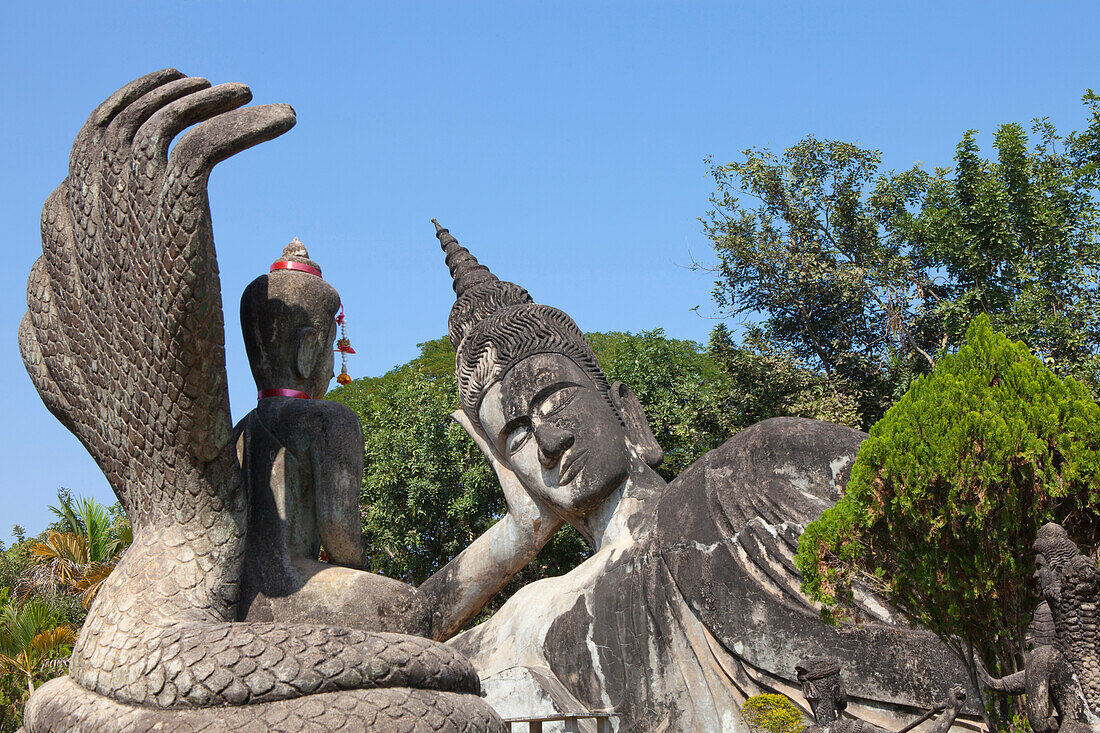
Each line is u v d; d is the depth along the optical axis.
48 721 4.23
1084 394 4.59
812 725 4.75
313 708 3.79
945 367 4.82
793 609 6.00
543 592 7.28
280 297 5.43
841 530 4.80
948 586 4.55
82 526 20.84
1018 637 4.54
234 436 4.87
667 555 6.57
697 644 6.32
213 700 3.83
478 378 8.10
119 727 3.88
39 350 5.11
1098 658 3.92
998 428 4.37
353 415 5.20
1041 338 13.81
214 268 4.39
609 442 7.45
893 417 4.79
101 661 4.19
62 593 19.94
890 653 5.64
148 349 4.46
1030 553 4.46
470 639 7.56
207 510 4.62
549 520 7.73
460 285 9.01
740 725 6.04
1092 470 4.31
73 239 4.85
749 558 6.31
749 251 16.72
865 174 17.06
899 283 16.33
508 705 6.49
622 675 6.54
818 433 6.58
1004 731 4.60
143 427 4.61
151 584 4.43
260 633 3.97
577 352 7.94
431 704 3.96
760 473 6.57
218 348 4.48
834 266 16.73
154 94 4.62
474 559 7.88
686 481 6.91
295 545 4.98
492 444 8.10
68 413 5.03
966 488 4.39
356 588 4.78
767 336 17.33
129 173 4.52
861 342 17.00
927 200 16.45
